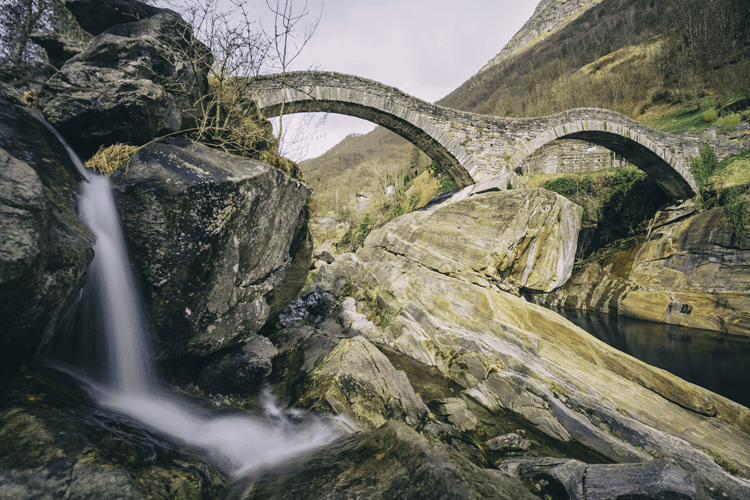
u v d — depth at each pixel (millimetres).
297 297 11297
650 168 19828
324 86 13398
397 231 15641
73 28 7062
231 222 3926
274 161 5777
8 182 2086
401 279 12750
